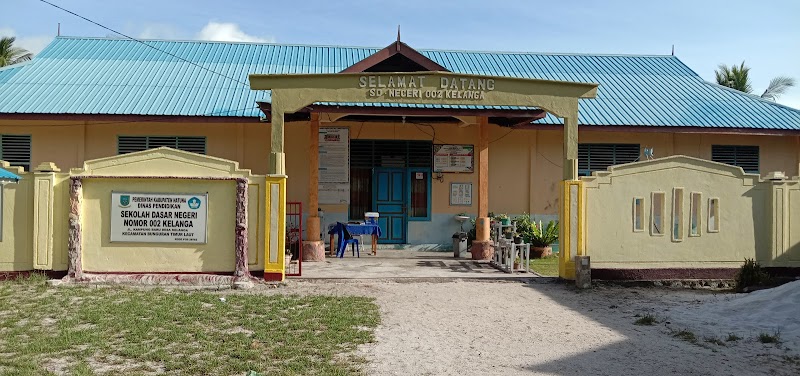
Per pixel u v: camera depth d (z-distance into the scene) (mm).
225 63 19375
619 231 12859
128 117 15875
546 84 13062
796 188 13273
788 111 18547
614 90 19312
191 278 11578
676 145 18297
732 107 18578
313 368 6828
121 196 11688
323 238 17547
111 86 17266
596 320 9461
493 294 11414
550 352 7688
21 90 16656
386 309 9953
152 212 11727
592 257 12805
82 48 19562
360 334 8234
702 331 8781
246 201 11789
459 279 12797
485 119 16031
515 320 9383
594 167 18188
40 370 6508
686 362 7324
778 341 8172
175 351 7344
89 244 11656
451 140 18031
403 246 17922
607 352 7707
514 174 18156
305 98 12516
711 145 18328
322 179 17594
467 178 18094
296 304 10031
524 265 15078
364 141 17875
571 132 13039
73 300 10000
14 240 11656
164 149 11734
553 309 10234
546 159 18219
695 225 13461
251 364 6871
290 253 14930
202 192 11789
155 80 17828
